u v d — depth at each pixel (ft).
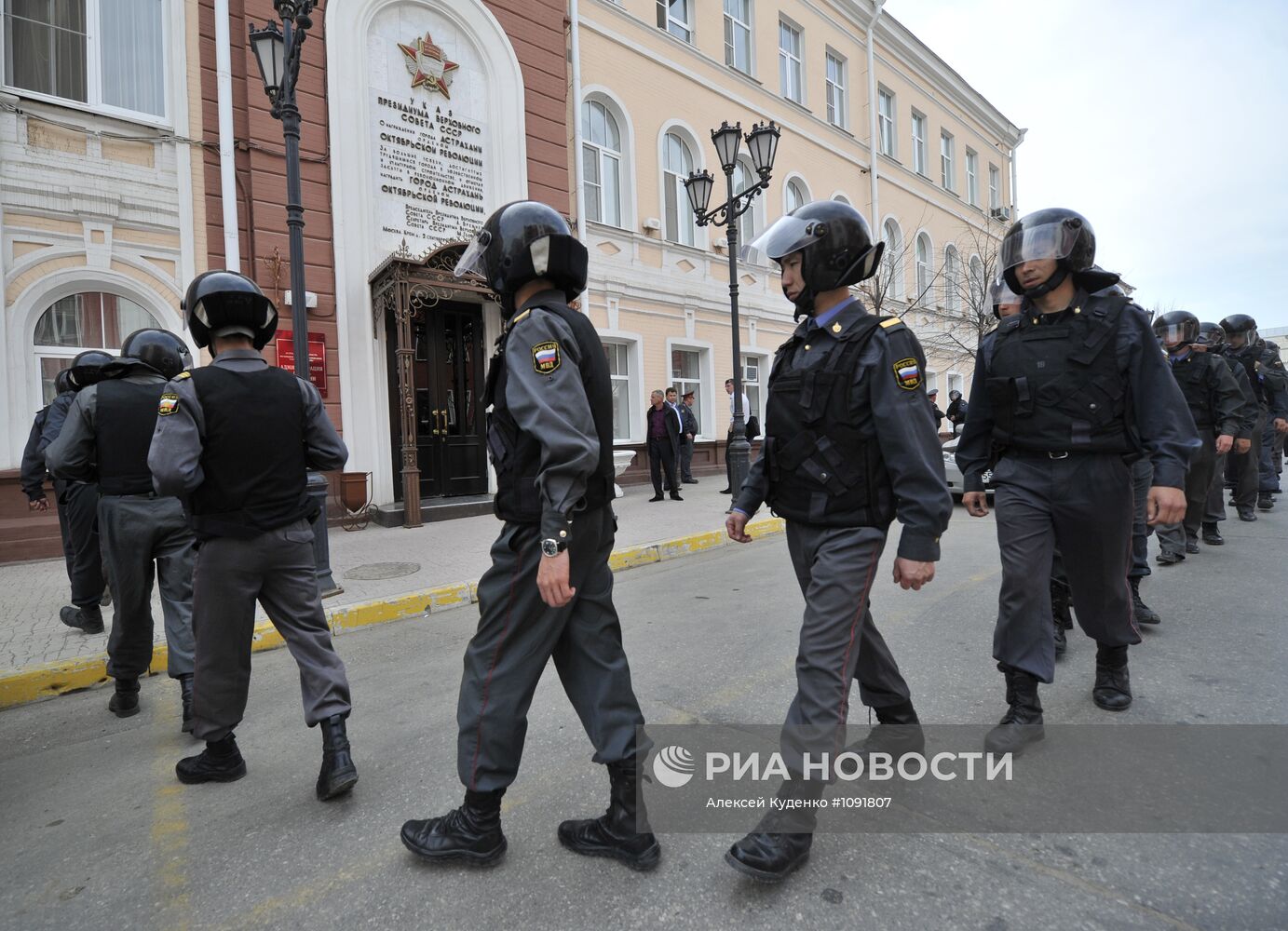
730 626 14.64
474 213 33.32
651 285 42.42
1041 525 8.87
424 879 6.58
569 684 6.86
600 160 40.42
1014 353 9.21
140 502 10.25
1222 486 20.42
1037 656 8.70
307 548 8.63
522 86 34.76
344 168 29.27
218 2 26.17
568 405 5.91
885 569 18.88
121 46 25.08
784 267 7.10
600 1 39.68
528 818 7.52
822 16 56.08
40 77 23.77
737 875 6.45
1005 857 6.57
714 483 41.93
